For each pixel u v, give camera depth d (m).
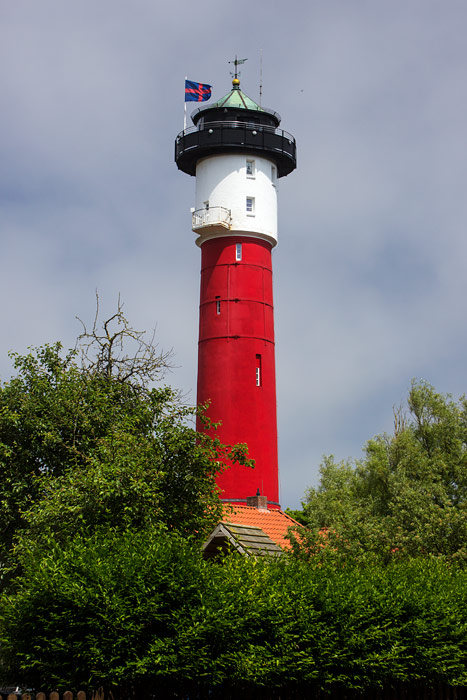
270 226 55.25
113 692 16.84
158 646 16.39
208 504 26.25
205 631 16.88
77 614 16.50
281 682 18.42
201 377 53.44
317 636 18.73
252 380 52.50
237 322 53.09
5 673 17.67
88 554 17.50
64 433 27.39
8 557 24.95
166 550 17.75
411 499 34.97
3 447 26.28
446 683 22.06
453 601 21.75
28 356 28.55
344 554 31.77
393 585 20.89
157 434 26.58
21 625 16.84
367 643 19.47
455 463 38.94
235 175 54.69
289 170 57.66
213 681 17.20
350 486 43.50
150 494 23.77
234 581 18.34
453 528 33.09
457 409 41.28
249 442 51.53
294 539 32.59
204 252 55.16
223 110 55.19
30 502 26.31
